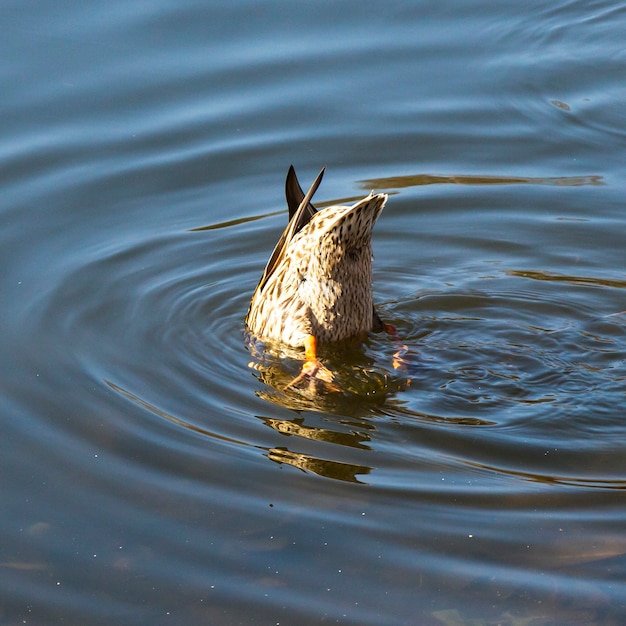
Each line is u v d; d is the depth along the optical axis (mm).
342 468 9773
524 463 9883
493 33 21016
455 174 16625
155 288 13695
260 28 20406
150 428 10477
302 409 10906
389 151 17219
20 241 14617
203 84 18578
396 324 12914
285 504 9234
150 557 8633
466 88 18953
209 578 8383
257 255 14648
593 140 17578
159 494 9430
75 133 17234
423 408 10938
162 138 17297
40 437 10320
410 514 9070
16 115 17453
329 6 21469
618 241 14758
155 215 15516
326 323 12000
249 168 16672
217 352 12195
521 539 8727
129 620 8008
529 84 19234
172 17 20531
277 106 18203
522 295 13523
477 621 7836
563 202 15766
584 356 12023
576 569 8359
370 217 10969
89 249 14578
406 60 19703
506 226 15281
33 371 11578
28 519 9133
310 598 8125
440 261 14555
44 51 19094
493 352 12141
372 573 8375
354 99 18484
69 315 12906
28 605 8164
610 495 9312
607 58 20531
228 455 9992
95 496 9430
